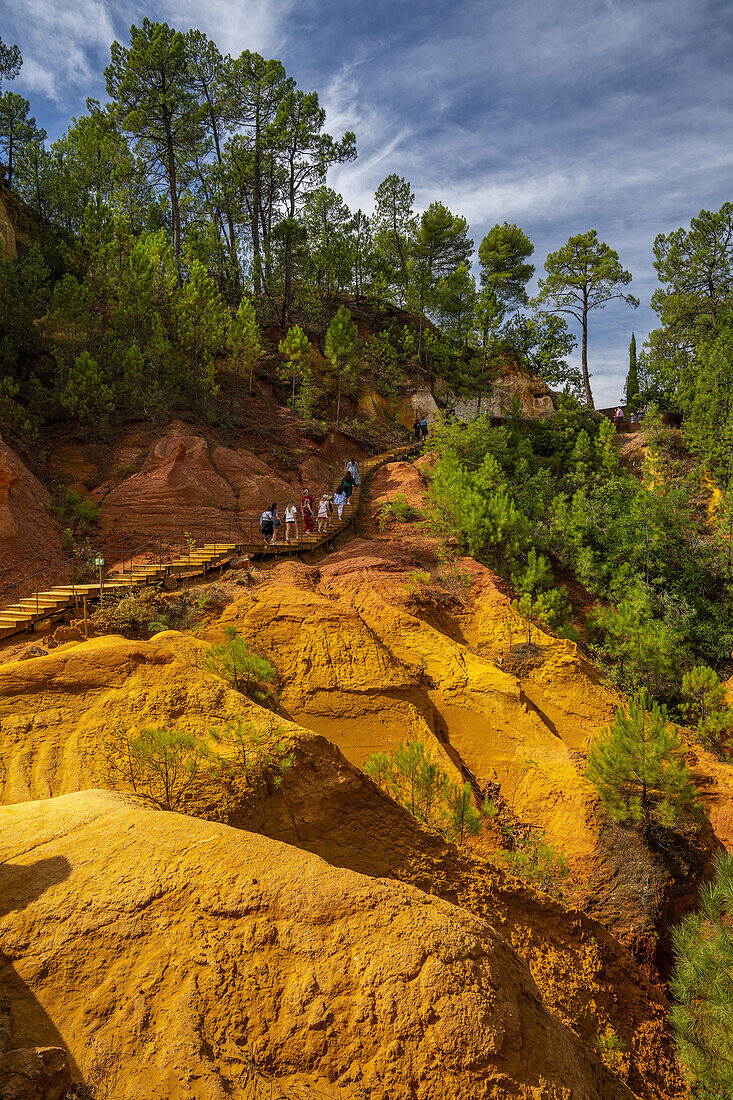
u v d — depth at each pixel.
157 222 40.53
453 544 21.16
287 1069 3.72
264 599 14.68
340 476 28.47
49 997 3.91
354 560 18.72
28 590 16.41
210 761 7.14
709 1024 7.38
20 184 35.72
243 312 29.12
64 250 25.94
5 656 11.39
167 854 4.85
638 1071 7.10
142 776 6.93
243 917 4.38
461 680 14.66
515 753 13.79
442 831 9.53
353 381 36.38
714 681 17.22
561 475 36.16
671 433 33.38
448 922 4.54
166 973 4.04
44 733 7.51
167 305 27.72
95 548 19.22
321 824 7.23
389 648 15.20
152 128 35.97
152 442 22.50
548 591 19.83
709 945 7.60
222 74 39.75
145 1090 3.42
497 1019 4.02
